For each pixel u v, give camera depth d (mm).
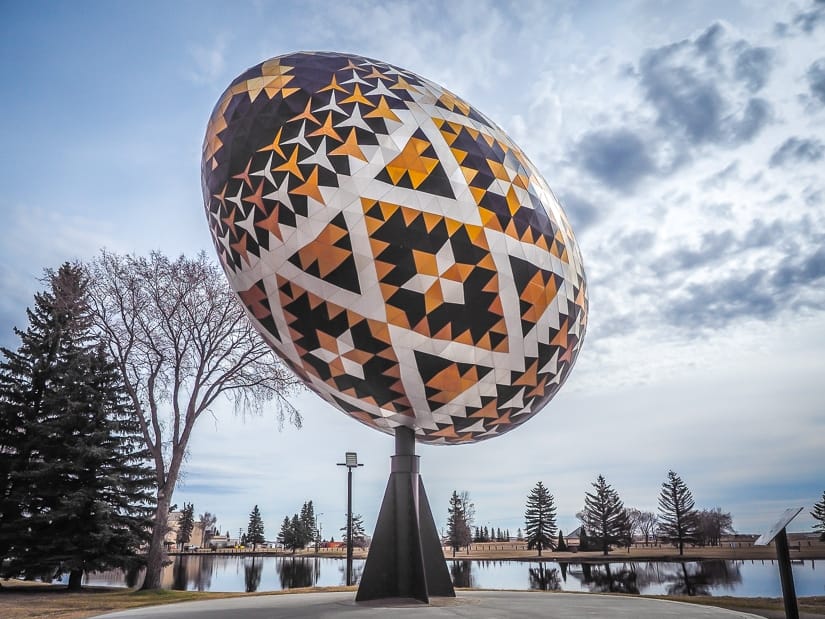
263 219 16719
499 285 16859
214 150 18125
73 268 35906
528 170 19078
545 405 20953
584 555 87688
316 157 16297
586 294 20391
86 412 34969
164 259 32375
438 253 16203
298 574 49562
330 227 16016
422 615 14273
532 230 17719
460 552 108188
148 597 24547
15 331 37000
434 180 16469
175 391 31969
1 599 24234
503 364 17656
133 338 31891
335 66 18328
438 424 19000
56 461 32688
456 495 110500
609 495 94438
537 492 103562
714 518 113125
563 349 19047
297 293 16828
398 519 18297
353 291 16250
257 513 148375
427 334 16609
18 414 35000
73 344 37812
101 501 32500
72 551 31656
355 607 16188
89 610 19312
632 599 19062
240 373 34250
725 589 33250
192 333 32562
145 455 35250
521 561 73000
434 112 17734
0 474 33656
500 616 14062
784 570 7945
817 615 15734
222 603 18984
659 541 123625
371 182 16094
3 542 32031
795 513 7797
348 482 32781
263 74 18281
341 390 18469
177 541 128500
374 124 16719
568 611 15164
